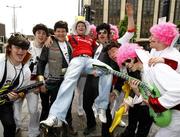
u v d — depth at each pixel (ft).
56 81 12.44
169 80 7.29
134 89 9.12
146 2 168.35
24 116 15.53
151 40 8.68
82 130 13.88
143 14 169.48
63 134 12.97
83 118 15.87
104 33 13.55
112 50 11.41
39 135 12.46
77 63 11.75
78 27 12.78
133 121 11.14
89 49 12.32
